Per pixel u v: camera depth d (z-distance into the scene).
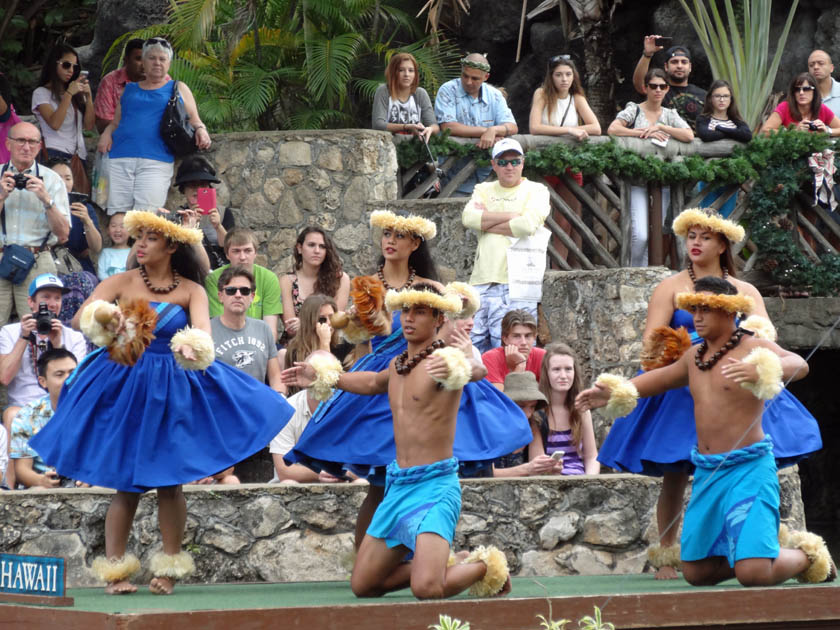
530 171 19.12
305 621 8.63
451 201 18.58
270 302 16.31
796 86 20.45
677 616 9.34
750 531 10.16
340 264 16.53
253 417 10.79
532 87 29.12
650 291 17.20
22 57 29.09
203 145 19.17
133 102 18.77
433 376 9.55
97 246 17.78
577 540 13.16
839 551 22.19
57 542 12.49
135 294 10.88
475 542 13.01
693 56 26.80
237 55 24.59
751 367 9.97
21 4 28.48
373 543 9.95
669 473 11.55
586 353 17.70
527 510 13.12
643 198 19.39
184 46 23.48
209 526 12.62
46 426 10.73
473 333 17.41
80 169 19.30
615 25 28.08
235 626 8.48
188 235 10.82
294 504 12.77
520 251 17.34
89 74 28.30
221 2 24.72
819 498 24.39
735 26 22.89
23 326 15.23
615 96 27.81
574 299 17.83
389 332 10.91
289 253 19.45
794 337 19.94
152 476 10.30
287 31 24.59
